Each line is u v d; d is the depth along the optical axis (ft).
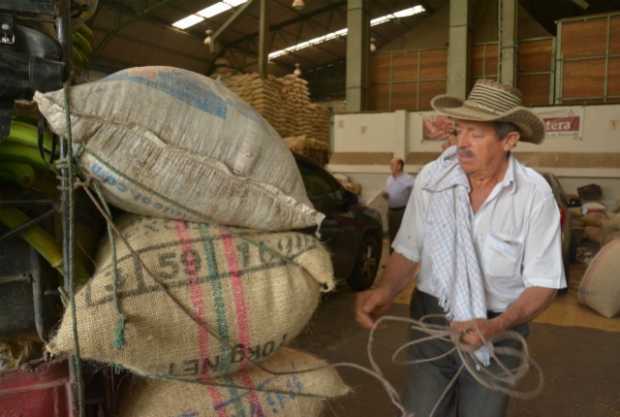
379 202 34.47
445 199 5.42
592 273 16.51
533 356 12.37
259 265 3.88
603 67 39.42
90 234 3.89
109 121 3.37
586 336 13.98
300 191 4.22
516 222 5.21
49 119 3.17
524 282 5.37
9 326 3.40
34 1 3.15
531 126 5.18
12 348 3.46
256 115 4.19
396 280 5.87
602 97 39.63
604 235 24.04
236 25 57.47
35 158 3.51
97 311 3.26
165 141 3.59
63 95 3.19
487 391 5.38
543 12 56.49
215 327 3.64
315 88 79.82
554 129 34.30
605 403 9.97
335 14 57.31
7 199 3.42
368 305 5.72
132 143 3.46
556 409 9.71
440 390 5.65
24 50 3.16
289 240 4.11
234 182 3.83
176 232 3.81
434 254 5.36
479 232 5.30
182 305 3.53
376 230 18.61
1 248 3.33
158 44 56.24
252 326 3.75
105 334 3.26
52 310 3.53
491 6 46.39
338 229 16.46
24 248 3.40
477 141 5.13
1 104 3.12
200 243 3.79
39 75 3.14
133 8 47.93
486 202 5.22
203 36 58.75
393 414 9.23
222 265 3.76
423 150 37.86
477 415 5.41
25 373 3.38
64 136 3.23
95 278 3.41
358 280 17.84
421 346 5.74
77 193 3.72
